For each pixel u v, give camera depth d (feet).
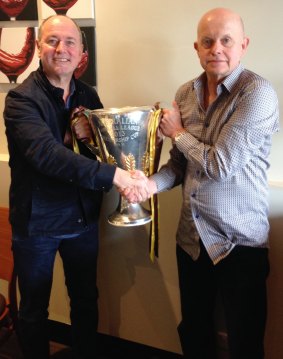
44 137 4.16
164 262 5.59
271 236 4.83
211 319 5.14
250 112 3.73
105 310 6.25
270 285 4.98
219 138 3.87
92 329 5.56
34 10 5.64
